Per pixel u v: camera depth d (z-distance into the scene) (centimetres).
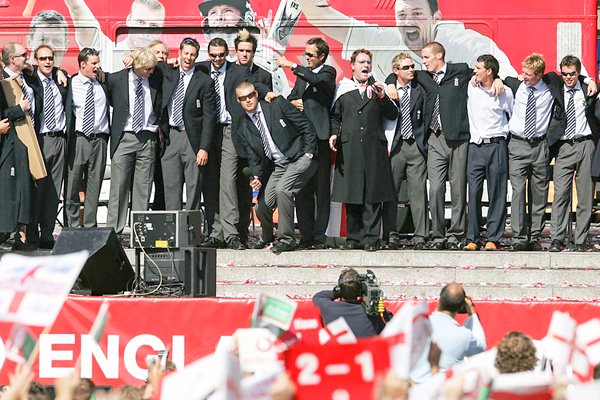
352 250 4966
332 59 5828
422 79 5034
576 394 1744
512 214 4975
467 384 1895
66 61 5941
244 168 5038
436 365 2769
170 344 4097
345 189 4981
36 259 2014
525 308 4047
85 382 2553
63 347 4094
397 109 5025
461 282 4762
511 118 4956
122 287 4331
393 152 5050
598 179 4903
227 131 5134
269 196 4981
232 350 2783
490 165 4959
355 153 4975
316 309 3488
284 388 1714
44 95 5075
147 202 5159
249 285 4747
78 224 5188
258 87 5012
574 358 2414
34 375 4097
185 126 5119
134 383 4094
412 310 1886
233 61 5512
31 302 1977
